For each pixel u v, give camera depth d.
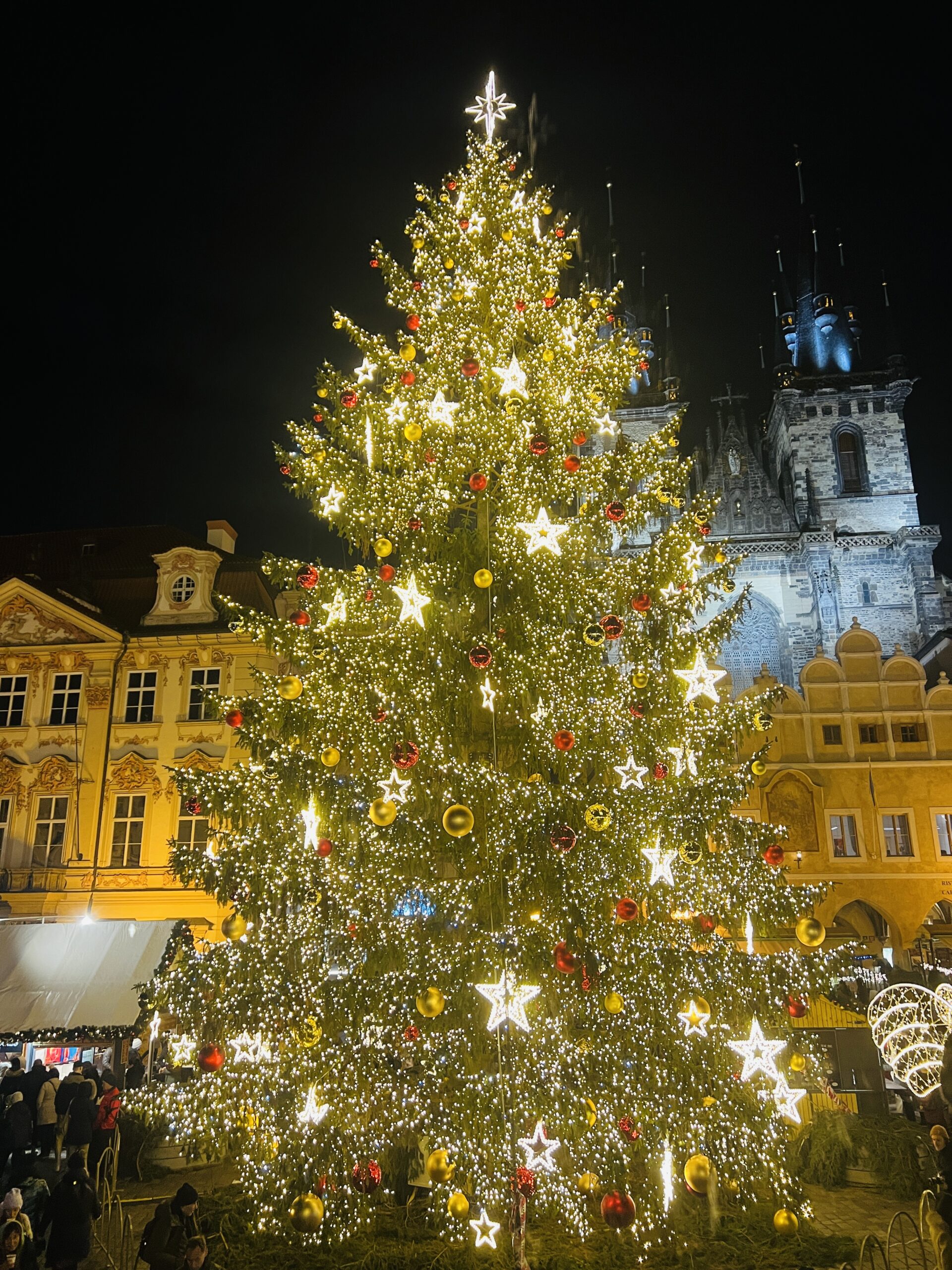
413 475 14.95
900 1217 11.95
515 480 14.64
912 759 32.16
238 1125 12.77
